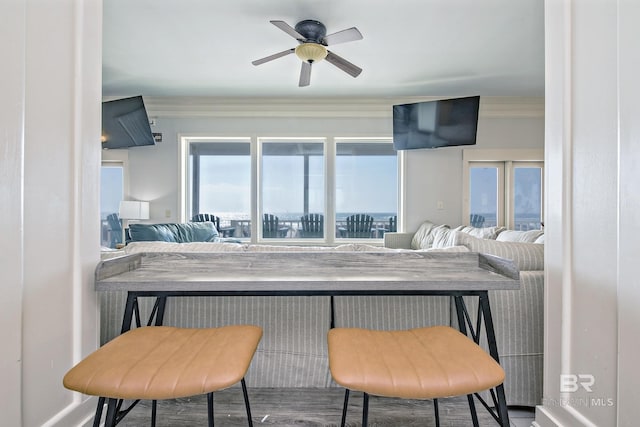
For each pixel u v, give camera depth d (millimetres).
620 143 883
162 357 816
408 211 4480
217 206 4672
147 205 4316
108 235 4578
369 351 858
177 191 4477
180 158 4469
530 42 2898
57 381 1020
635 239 844
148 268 1240
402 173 4484
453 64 3330
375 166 4645
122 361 792
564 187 1113
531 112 4312
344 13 2463
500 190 4465
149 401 1420
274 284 1011
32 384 934
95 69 1179
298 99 4398
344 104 4406
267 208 4664
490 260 1173
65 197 1050
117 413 942
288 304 1466
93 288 1150
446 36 2791
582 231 1045
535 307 1386
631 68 850
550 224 1185
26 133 914
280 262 1235
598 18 980
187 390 709
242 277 1080
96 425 824
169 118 4465
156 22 2584
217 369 756
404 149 4328
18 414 871
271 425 1274
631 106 850
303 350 1472
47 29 982
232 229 4672
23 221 894
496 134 4367
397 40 2852
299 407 1373
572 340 1089
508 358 1392
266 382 1489
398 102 4375
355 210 4648
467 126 3996
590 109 1012
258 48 3010
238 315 1459
